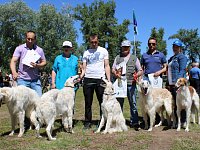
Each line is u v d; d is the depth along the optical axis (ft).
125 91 25.67
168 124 27.04
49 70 135.33
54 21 140.15
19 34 139.03
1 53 138.41
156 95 26.05
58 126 26.78
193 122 28.02
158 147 19.38
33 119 22.62
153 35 154.40
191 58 203.51
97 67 25.32
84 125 26.02
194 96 27.37
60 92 23.15
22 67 24.53
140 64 27.45
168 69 26.81
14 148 18.92
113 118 23.89
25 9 138.41
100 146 19.38
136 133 23.67
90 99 25.68
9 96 21.43
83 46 145.18
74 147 19.26
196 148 18.61
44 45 137.80
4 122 29.66
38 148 18.84
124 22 150.82
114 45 144.05
